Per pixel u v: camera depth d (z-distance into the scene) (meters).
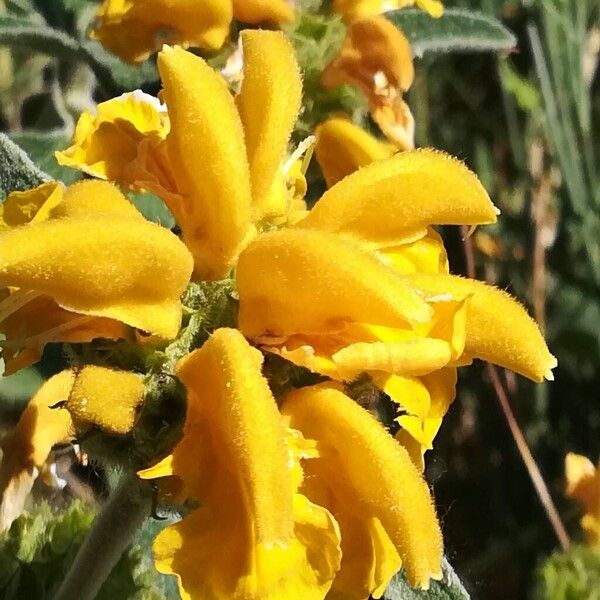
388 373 0.09
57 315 0.10
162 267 0.09
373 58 0.18
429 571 0.09
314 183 0.19
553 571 0.19
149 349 0.09
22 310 0.10
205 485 0.09
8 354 0.10
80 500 0.15
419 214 0.10
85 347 0.10
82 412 0.09
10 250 0.08
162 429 0.09
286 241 0.09
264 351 0.09
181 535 0.09
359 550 0.09
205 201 0.10
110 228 0.08
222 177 0.09
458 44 0.21
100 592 0.13
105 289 0.09
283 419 0.09
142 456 0.10
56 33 0.20
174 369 0.09
